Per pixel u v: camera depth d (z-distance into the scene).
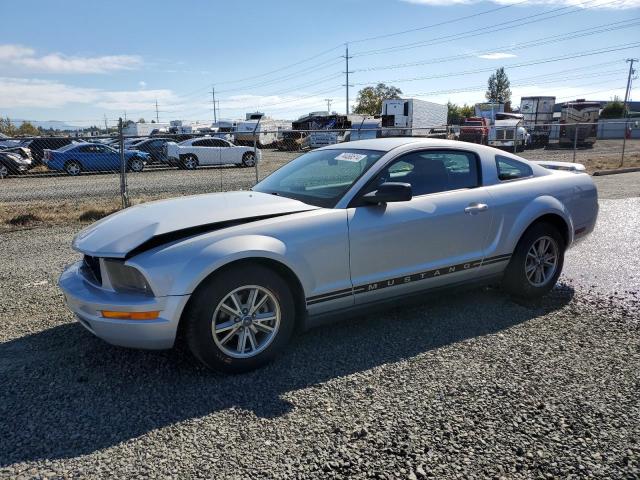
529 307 4.45
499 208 4.27
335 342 3.76
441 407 2.84
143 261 3.02
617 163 18.88
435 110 42.19
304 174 4.26
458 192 4.14
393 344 3.71
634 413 2.76
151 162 22.92
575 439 2.53
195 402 2.94
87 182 16.52
